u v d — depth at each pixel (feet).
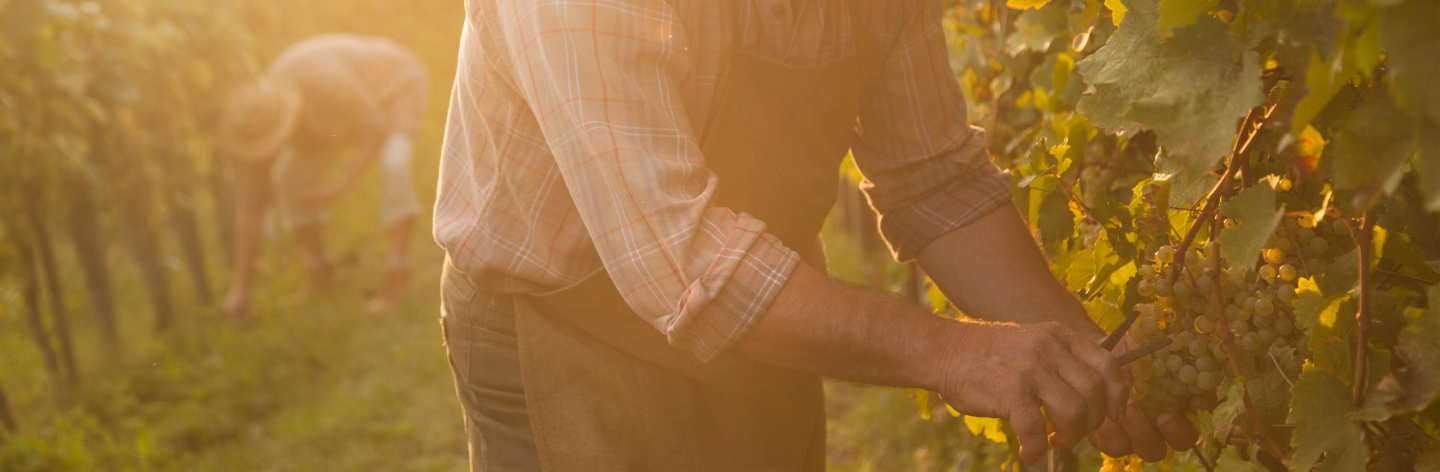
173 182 19.20
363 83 19.03
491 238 3.94
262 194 19.36
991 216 4.21
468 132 4.02
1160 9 2.58
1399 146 2.07
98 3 16.33
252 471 12.57
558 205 3.79
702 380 4.01
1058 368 2.94
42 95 14.43
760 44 3.76
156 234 19.04
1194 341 3.12
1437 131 1.94
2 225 14.53
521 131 3.76
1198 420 3.22
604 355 3.96
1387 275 2.72
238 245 19.34
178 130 18.98
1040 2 4.47
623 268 3.20
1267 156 3.11
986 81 6.53
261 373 15.98
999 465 7.64
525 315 4.00
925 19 4.29
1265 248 2.95
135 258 18.88
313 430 13.51
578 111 3.15
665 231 3.11
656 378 3.96
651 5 3.29
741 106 3.78
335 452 12.97
